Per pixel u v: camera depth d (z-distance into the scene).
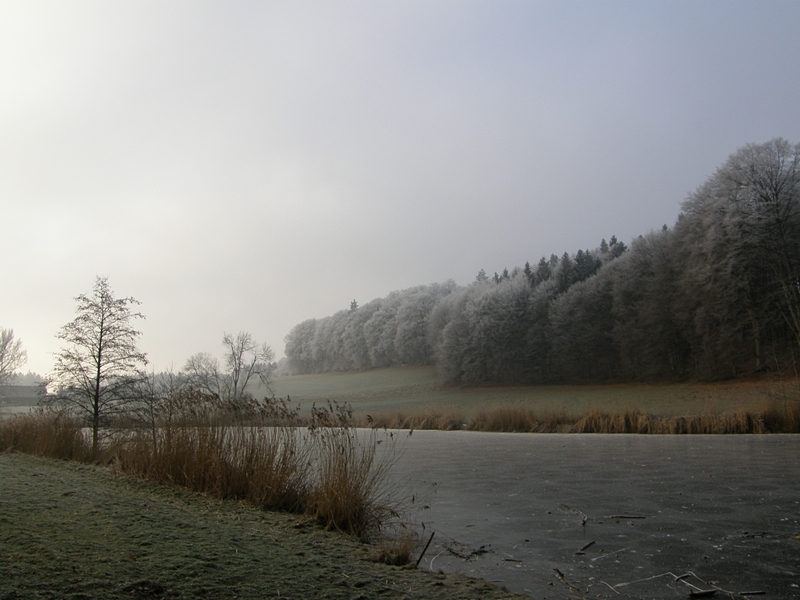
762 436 23.52
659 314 55.56
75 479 9.67
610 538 7.74
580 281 76.56
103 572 4.24
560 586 5.79
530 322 73.88
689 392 43.84
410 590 4.99
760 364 44.19
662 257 55.41
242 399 10.04
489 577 6.06
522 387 69.06
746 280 42.25
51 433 14.62
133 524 6.11
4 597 3.47
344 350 116.44
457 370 75.62
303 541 6.55
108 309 18.81
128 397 17.75
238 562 5.10
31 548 4.67
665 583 5.90
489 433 29.95
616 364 65.69
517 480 12.95
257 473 8.95
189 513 7.38
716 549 7.13
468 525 8.57
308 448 9.55
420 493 11.32
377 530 7.95
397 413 36.50
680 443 21.31
